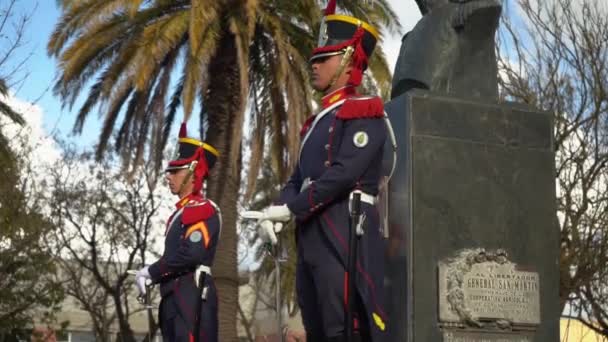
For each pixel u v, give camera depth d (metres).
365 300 4.44
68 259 33.78
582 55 15.91
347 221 4.55
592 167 15.05
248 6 16.45
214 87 18.75
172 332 7.08
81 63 17.83
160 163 19.08
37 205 26.28
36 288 28.98
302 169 4.85
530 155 5.94
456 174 5.72
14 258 24.44
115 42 18.33
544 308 5.77
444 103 5.79
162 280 7.16
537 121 6.00
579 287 14.62
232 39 18.45
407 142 5.68
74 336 42.91
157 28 16.48
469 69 6.36
